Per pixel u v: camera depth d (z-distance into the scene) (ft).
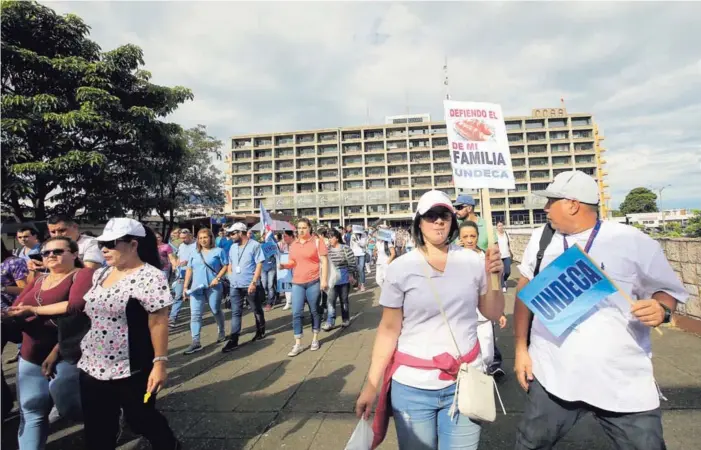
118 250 7.78
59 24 42.39
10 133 37.73
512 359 14.52
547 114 240.32
